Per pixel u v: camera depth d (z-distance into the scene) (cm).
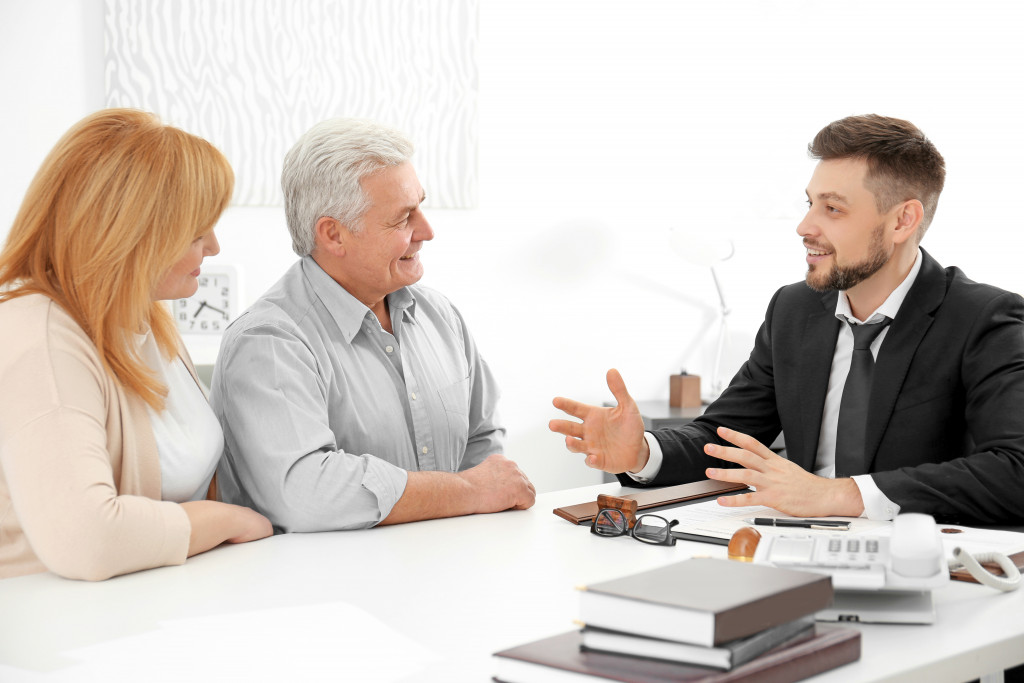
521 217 378
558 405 175
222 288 323
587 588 88
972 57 412
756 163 407
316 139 174
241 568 129
